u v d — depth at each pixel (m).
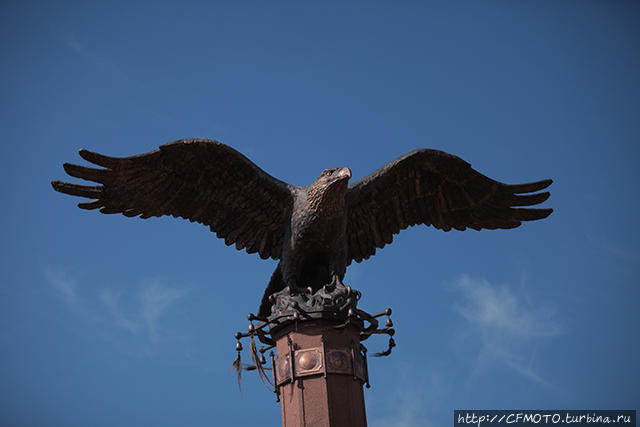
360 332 14.98
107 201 14.94
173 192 15.16
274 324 14.62
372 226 16.25
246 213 15.39
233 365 14.68
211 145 14.70
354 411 13.96
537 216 16.81
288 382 14.19
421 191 16.34
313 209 14.50
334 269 14.84
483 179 16.30
